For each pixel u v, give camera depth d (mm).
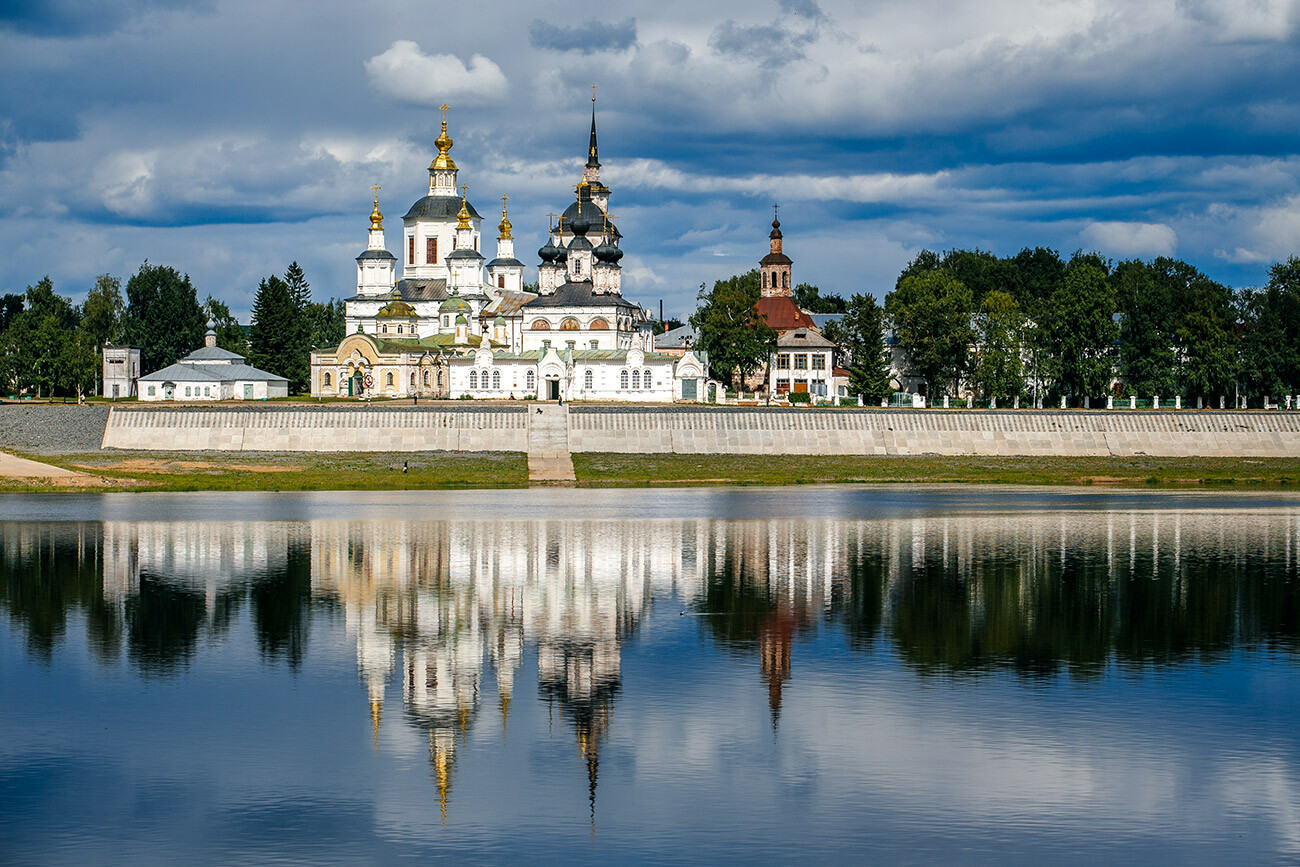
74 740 57312
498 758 55406
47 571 96812
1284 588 91000
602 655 72000
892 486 166875
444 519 128875
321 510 136625
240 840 47281
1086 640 75125
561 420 190875
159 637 75812
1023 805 50188
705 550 108188
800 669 68875
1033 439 193375
